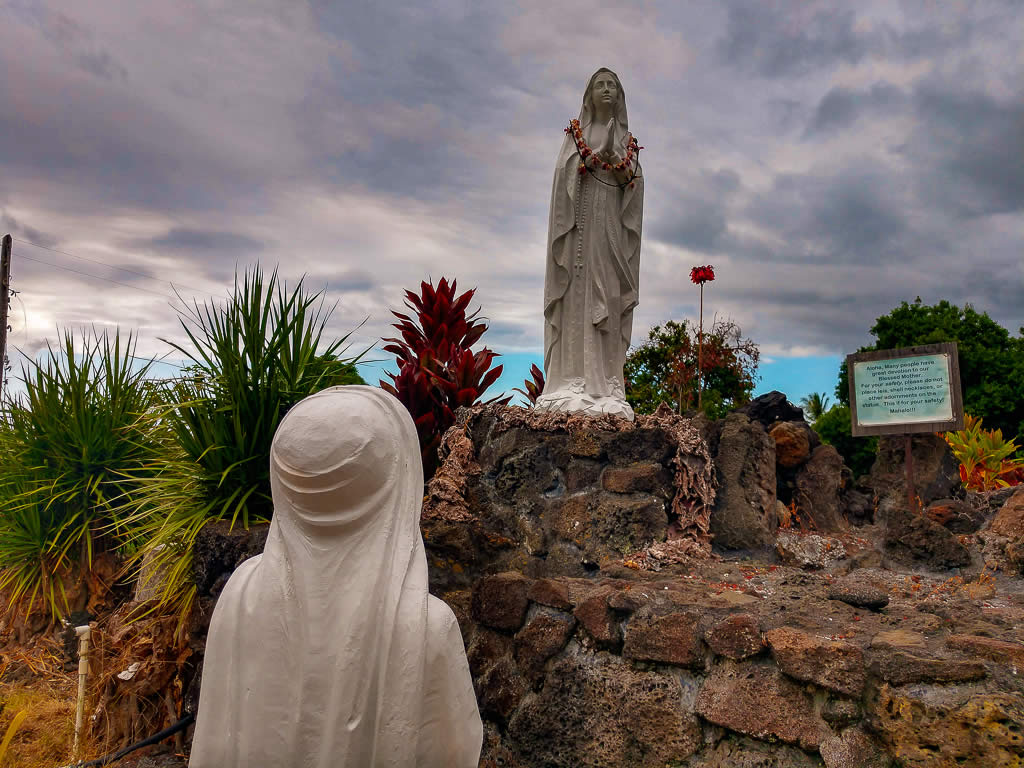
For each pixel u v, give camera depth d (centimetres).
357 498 205
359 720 192
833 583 452
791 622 366
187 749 487
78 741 491
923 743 303
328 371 586
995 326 2208
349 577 203
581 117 682
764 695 349
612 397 647
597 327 659
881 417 582
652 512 539
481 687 449
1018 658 305
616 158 658
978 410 2050
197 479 534
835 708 329
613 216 664
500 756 429
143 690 508
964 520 530
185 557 515
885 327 2372
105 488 748
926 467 623
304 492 203
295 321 556
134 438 755
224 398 543
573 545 556
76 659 712
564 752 403
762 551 534
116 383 770
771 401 693
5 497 742
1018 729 286
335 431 203
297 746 192
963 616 371
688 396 1437
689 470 556
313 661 195
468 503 591
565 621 423
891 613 382
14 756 507
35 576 750
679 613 385
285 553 207
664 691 379
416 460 223
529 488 595
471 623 467
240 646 204
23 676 682
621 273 668
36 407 750
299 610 200
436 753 204
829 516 597
